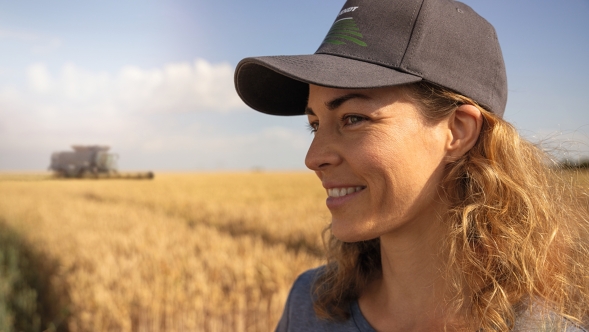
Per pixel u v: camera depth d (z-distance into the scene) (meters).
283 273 5.92
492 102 1.09
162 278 6.02
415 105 1.02
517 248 1.01
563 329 0.92
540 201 1.08
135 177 41.38
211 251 7.40
